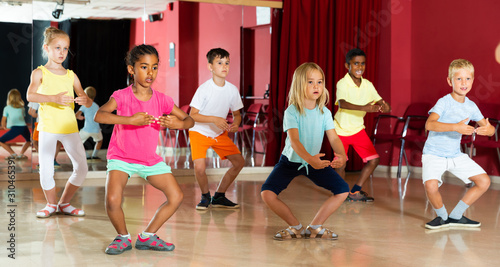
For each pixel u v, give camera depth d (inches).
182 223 147.6
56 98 144.2
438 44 261.4
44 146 153.7
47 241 126.4
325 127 129.3
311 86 125.5
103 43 248.2
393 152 271.6
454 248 120.8
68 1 243.1
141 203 179.5
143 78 112.9
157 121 109.3
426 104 260.1
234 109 176.4
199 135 170.1
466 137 237.6
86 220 151.0
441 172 143.2
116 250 114.7
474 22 243.9
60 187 216.5
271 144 271.7
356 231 137.9
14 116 242.2
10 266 105.7
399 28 273.0
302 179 240.8
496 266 106.5
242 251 117.6
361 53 186.9
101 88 248.1
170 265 106.7
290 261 109.5
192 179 246.8
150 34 256.4
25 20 255.8
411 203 180.9
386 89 273.4
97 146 247.9
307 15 267.3
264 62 272.2
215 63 169.2
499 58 232.8
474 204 178.5
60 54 152.6
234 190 210.1
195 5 263.4
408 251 117.9
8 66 259.6
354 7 270.1
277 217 156.6
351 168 272.5
